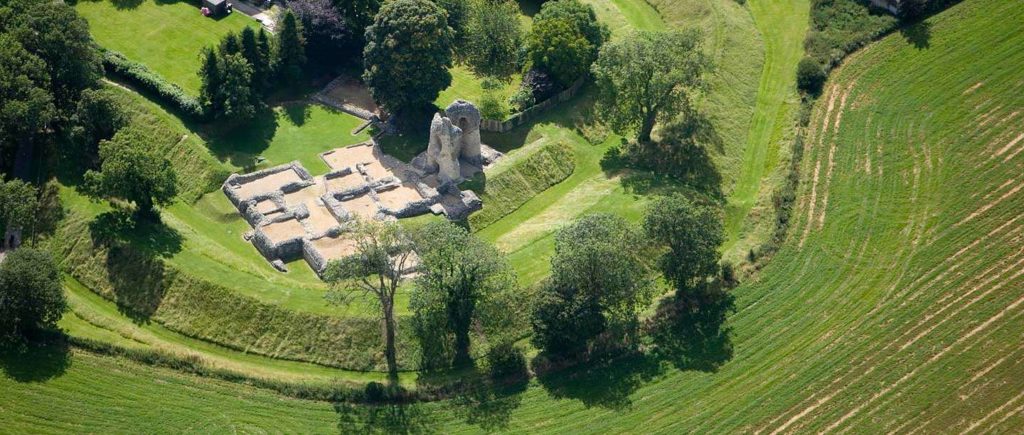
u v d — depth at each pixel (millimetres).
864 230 168625
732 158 182875
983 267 161875
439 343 150875
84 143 172000
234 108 180125
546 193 179500
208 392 144000
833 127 186250
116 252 159000
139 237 160625
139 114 181250
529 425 141500
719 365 149250
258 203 170375
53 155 172750
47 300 145125
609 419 142250
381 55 183000
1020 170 175875
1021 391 145250
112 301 156250
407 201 172125
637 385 146500
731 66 196750
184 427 139750
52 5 177625
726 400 145000
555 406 143750
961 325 154000
